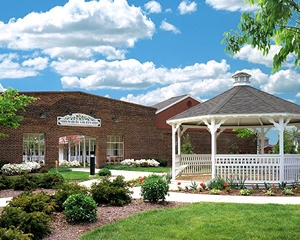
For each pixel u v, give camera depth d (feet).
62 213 33.14
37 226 26.11
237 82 60.03
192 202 39.42
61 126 98.22
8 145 89.86
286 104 54.70
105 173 74.95
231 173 51.52
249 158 50.93
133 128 111.14
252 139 125.80
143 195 39.04
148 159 112.16
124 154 109.19
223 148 121.80
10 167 82.64
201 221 30.09
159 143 115.65
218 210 33.96
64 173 81.82
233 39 23.31
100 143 104.78
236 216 31.50
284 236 26.18
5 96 75.10
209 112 53.21
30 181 52.39
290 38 19.76
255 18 21.54
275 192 46.52
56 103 97.76
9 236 22.13
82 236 26.63
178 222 30.01
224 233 27.04
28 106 93.40
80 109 101.65
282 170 50.19
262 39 21.61
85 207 30.53
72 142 128.36
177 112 122.62
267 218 30.71
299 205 36.50
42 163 95.96
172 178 60.23
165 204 38.19
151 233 27.22
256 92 57.31
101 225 29.81
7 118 73.67
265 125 70.33
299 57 19.79
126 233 27.25
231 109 52.42
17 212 26.32
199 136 120.16
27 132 92.79
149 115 114.42
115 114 108.06
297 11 19.04
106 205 37.24
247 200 40.98
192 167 68.49
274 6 17.46
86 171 90.84
